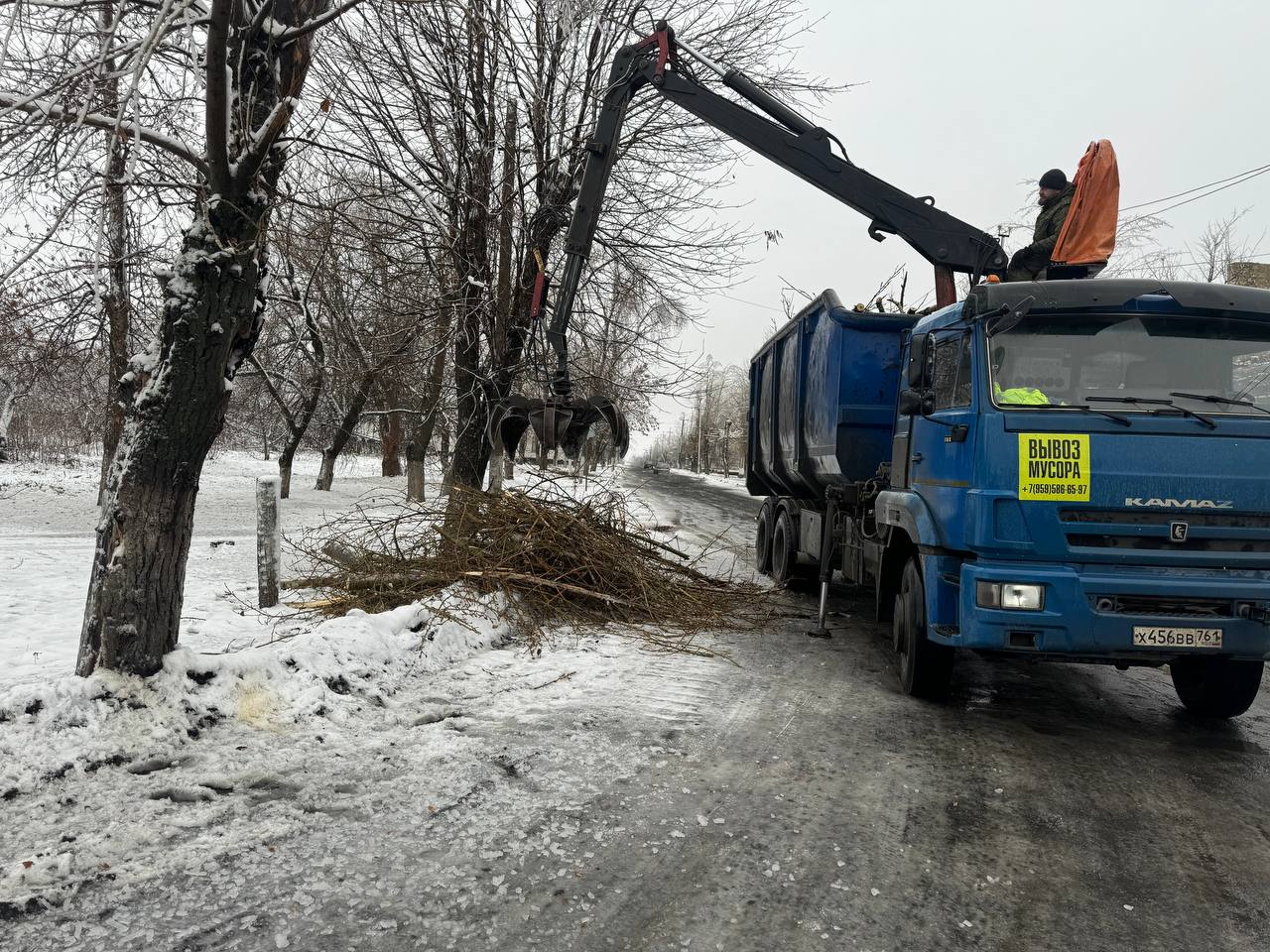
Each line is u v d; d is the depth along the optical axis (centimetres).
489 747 448
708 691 583
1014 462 493
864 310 842
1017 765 461
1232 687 539
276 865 314
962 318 543
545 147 1065
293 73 486
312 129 588
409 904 290
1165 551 480
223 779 386
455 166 1048
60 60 430
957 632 537
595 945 271
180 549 446
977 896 314
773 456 1132
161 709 427
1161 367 510
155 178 550
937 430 575
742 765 442
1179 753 491
